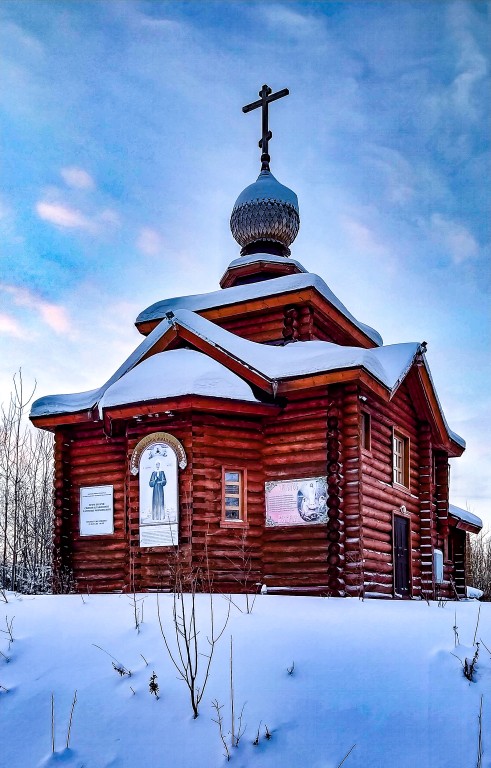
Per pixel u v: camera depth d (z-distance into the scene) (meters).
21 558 27.59
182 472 15.77
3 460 28.36
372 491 16.64
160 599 12.04
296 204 22.59
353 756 7.01
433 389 19.62
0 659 9.27
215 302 19.62
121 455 18.20
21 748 7.52
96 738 7.59
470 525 24.73
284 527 15.93
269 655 8.77
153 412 15.95
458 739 7.15
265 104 23.55
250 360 16.67
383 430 17.83
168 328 17.62
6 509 26.69
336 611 10.67
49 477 31.28
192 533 15.40
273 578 15.81
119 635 9.75
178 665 8.73
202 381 15.76
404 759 6.95
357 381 15.69
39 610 11.21
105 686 8.46
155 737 7.52
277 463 16.34
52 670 8.91
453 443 22.00
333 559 15.19
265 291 18.84
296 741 7.24
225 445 16.16
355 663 8.50
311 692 7.95
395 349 18.19
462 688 7.92
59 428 18.92
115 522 17.94
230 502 16.20
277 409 16.39
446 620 10.12
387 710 7.61
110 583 17.67
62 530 18.30
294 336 18.56
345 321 19.81
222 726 7.52
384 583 16.83
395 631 9.47
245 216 22.30
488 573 43.28
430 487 20.30
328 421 15.91
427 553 19.95
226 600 11.84
